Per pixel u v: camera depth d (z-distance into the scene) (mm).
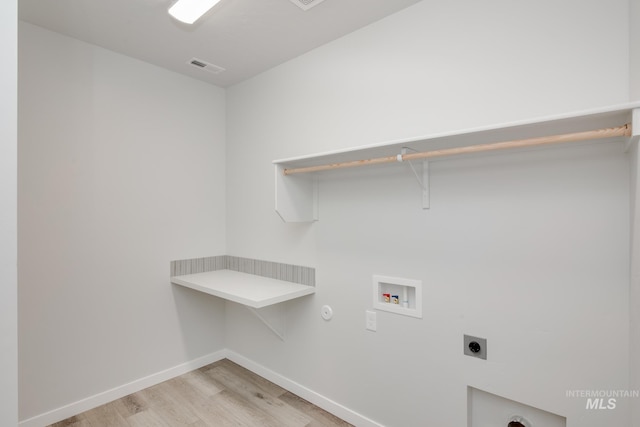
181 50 2270
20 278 1908
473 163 1559
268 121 2557
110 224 2264
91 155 2182
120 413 2113
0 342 878
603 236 1254
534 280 1401
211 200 2848
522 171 1428
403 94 1797
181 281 2467
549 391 1369
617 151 1225
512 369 1456
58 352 2041
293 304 2379
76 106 2117
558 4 1346
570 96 1320
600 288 1261
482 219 1535
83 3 1750
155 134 2496
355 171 2014
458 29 1604
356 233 2010
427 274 1709
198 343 2768
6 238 890
